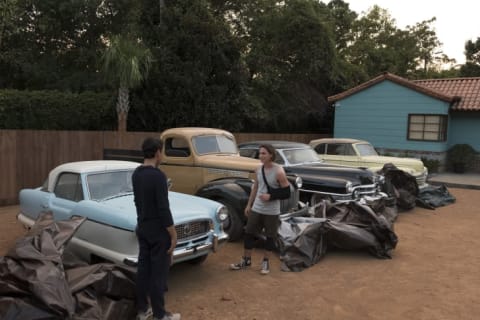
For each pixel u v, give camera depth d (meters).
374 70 35.00
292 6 21.80
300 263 6.04
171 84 15.07
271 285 5.38
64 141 11.49
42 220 4.61
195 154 8.20
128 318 4.12
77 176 5.80
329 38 22.19
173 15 15.42
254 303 4.82
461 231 8.43
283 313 4.57
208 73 15.83
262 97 22.95
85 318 3.65
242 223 7.07
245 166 7.54
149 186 3.86
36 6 20.19
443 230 8.51
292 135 20.16
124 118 13.61
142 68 13.80
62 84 20.20
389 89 20.00
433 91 18.59
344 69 27.27
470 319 4.48
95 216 5.08
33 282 3.49
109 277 4.08
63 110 14.69
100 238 4.99
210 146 8.53
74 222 4.56
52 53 21.62
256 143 10.20
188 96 15.27
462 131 19.72
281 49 22.38
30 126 13.95
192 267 6.04
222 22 16.69
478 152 19.27
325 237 6.60
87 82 20.45
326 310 4.66
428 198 11.45
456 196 13.28
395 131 19.98
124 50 13.06
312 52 21.70
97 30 21.70
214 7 21.92
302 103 24.62
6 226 8.21
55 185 6.14
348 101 21.38
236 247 7.01
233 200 6.96
